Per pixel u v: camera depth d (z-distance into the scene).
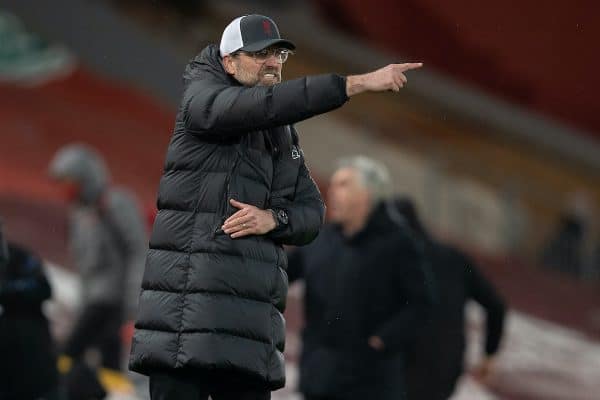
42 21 83.50
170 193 16.77
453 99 96.94
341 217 25.17
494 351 28.92
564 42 96.06
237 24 16.94
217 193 16.64
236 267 16.55
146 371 16.88
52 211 58.28
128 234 34.47
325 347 25.08
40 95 77.81
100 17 84.75
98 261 34.53
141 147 74.19
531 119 97.94
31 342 25.33
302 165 17.91
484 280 27.67
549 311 65.81
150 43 85.44
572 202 83.50
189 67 17.23
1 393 25.31
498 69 97.56
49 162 66.94
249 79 16.97
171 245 16.64
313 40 99.19
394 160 83.31
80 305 34.69
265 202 17.03
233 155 16.73
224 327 16.41
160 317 16.50
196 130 16.55
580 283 77.81
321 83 15.85
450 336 27.05
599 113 98.31
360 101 93.25
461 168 87.00
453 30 96.69
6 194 59.59
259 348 16.64
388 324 24.84
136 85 83.81
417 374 26.80
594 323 65.19
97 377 29.80
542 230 84.88
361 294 24.92
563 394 48.94
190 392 16.81
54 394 25.75
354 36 99.88
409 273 24.94
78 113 76.81
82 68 83.44
